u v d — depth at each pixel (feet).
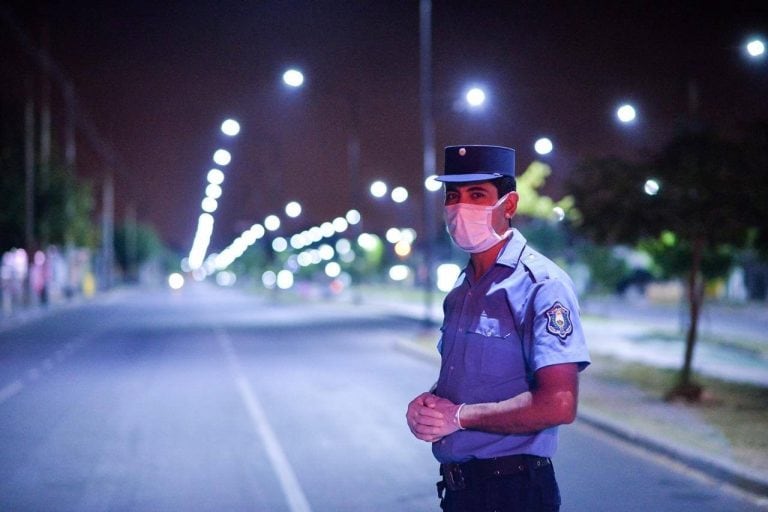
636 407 45.78
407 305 180.75
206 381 62.23
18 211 167.73
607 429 41.42
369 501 29.68
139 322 141.18
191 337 106.63
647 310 138.62
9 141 165.37
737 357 70.23
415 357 79.51
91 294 270.67
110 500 30.07
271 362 75.36
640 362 66.64
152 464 35.55
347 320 139.85
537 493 11.63
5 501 30.04
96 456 37.14
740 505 28.58
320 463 35.58
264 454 37.35
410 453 37.40
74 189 187.62
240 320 143.33
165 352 86.07
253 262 470.80
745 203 44.86
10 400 53.83
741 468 31.24
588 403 47.24
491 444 11.64
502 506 11.62
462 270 12.64
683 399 47.67
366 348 89.40
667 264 74.38
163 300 252.42
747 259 101.40
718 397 48.78
